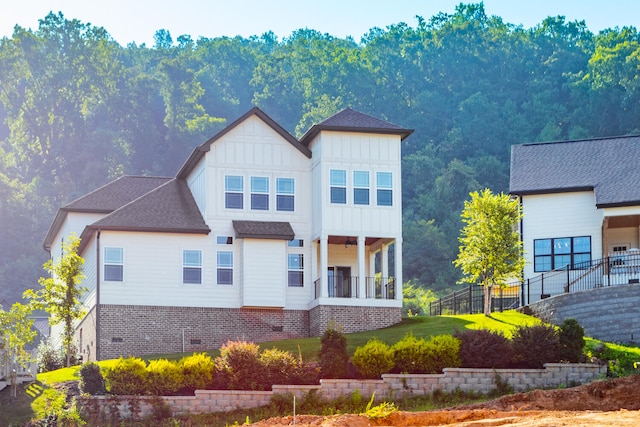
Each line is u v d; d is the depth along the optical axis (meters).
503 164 133.50
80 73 144.50
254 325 58.59
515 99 149.50
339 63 156.12
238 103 167.38
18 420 42.41
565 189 61.72
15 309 48.91
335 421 33.94
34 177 134.50
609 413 33.69
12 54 144.88
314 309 58.59
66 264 57.41
